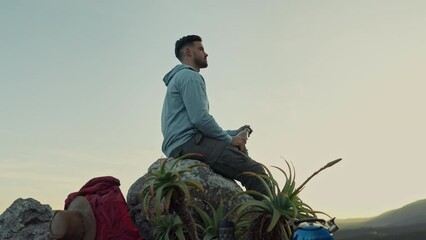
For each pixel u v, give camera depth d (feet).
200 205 14.73
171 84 16.74
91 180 13.23
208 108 16.14
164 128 16.81
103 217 11.96
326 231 10.02
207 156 15.75
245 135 16.96
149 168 16.02
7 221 14.44
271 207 11.76
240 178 15.67
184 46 17.88
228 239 11.50
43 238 14.26
